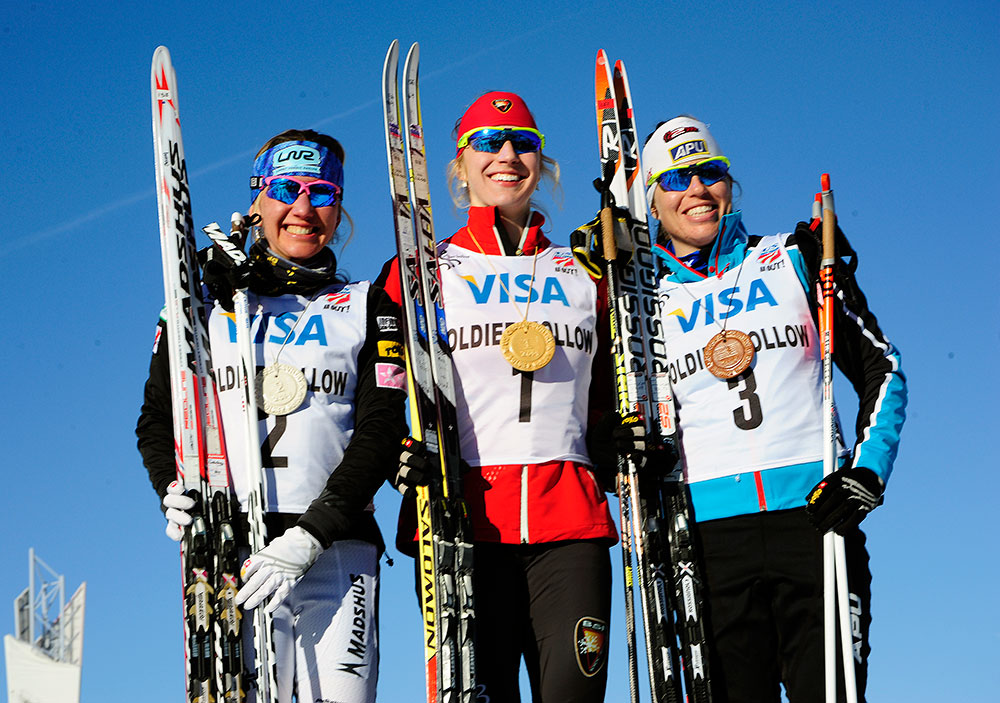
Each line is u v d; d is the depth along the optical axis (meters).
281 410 4.79
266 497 4.71
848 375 5.13
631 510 5.00
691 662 4.86
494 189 5.26
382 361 4.93
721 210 5.31
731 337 5.04
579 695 4.63
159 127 5.23
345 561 4.76
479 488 4.88
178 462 4.79
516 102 5.33
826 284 4.93
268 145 5.19
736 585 4.86
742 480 4.90
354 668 4.66
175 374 4.88
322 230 5.12
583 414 5.07
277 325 4.93
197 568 4.69
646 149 5.48
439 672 4.64
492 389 4.94
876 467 4.70
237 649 4.62
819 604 4.79
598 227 5.28
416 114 5.50
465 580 4.72
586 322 5.13
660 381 5.15
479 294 5.08
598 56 5.84
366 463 4.72
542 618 4.78
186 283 5.00
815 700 4.74
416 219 5.22
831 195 5.03
